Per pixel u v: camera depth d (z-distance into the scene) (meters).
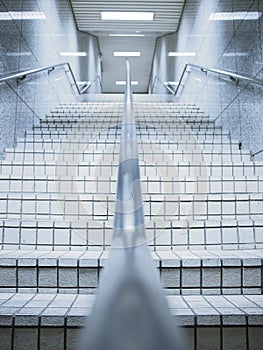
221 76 4.70
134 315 0.45
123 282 0.54
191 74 6.81
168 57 9.82
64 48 7.10
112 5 8.27
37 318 1.24
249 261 1.58
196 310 1.30
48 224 2.00
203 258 1.60
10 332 1.24
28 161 2.87
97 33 9.93
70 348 1.23
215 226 2.01
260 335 1.24
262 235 2.01
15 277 1.58
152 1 8.05
